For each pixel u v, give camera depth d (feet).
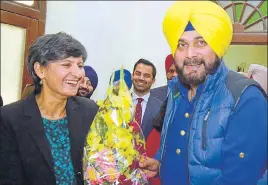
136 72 7.83
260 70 5.88
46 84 4.29
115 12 11.37
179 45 3.66
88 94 7.48
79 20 11.48
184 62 3.63
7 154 4.14
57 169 4.19
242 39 10.19
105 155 3.68
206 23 3.51
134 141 3.81
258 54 10.44
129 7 11.27
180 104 4.02
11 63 10.03
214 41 3.53
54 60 4.05
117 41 11.33
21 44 10.17
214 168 3.57
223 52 3.67
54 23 11.33
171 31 3.66
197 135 3.63
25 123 4.21
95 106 4.67
